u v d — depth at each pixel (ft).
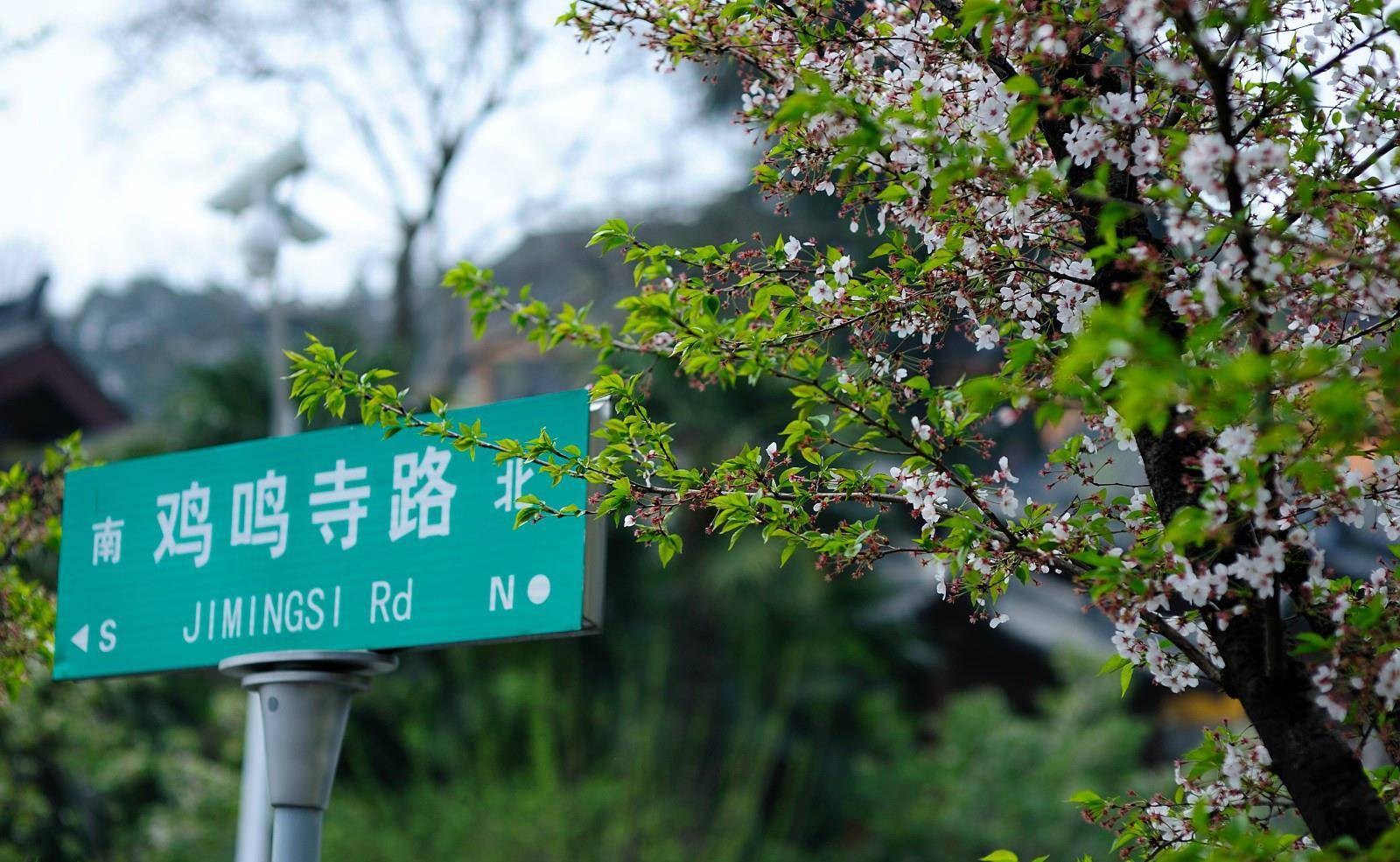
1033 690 70.38
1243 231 7.97
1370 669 8.36
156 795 39.91
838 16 11.00
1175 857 8.19
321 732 12.31
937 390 9.88
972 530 9.54
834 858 51.52
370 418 10.95
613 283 63.46
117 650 13.33
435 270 66.08
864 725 54.75
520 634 11.34
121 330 111.55
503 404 11.75
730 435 46.78
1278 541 8.61
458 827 41.65
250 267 30.78
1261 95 9.63
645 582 50.88
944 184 8.47
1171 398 7.16
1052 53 9.05
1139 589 8.70
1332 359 7.27
